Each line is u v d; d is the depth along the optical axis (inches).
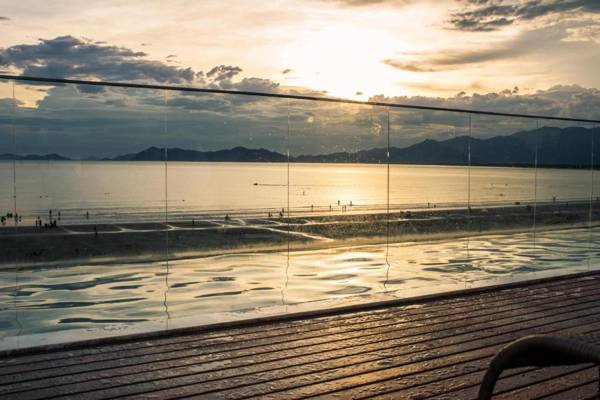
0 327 150.5
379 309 149.6
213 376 99.0
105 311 168.4
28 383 94.2
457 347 117.4
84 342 114.2
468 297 165.2
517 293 170.9
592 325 135.6
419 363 107.3
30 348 109.3
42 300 182.7
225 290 196.2
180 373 100.1
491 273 229.9
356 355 111.6
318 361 107.7
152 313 166.2
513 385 95.4
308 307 145.2
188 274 224.8
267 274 224.1
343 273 226.5
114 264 245.3
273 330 128.3
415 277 219.9
